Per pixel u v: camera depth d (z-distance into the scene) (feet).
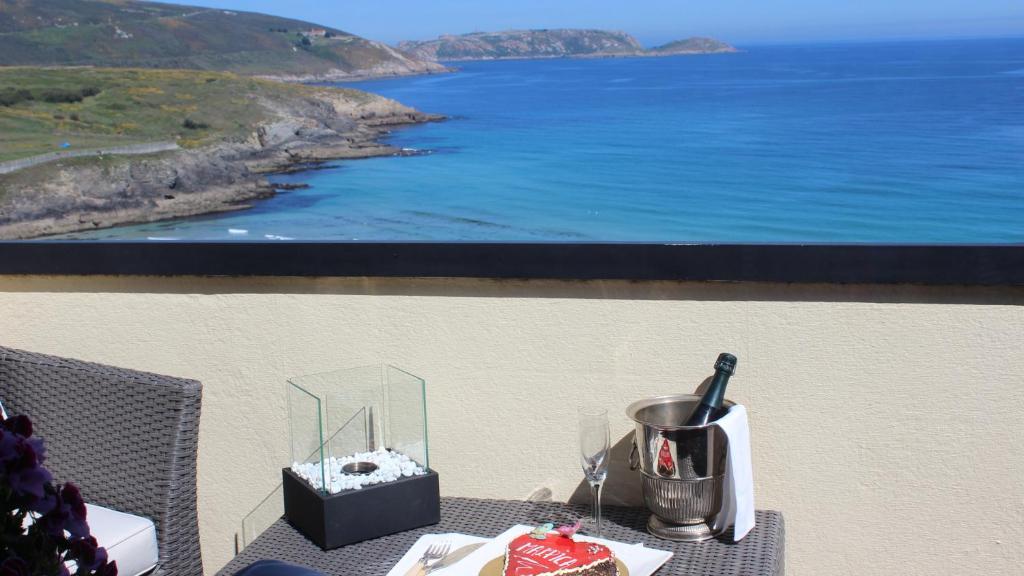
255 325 4.39
